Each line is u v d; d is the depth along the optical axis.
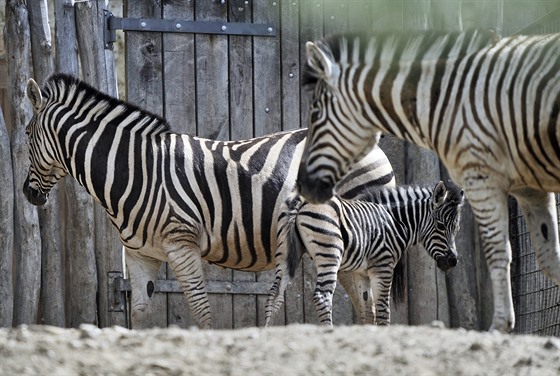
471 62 14.29
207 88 23.72
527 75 13.89
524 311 22.80
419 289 23.73
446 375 10.46
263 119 23.86
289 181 20.53
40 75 23.33
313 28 24.08
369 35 14.86
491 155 14.04
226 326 23.27
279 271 19.89
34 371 10.38
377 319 21.08
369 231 20.84
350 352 11.05
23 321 22.66
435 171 23.92
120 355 10.99
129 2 23.48
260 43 23.94
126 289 23.03
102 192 19.95
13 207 22.86
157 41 23.56
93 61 23.34
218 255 20.50
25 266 22.73
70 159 20.09
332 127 14.95
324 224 19.80
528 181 14.22
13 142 22.95
